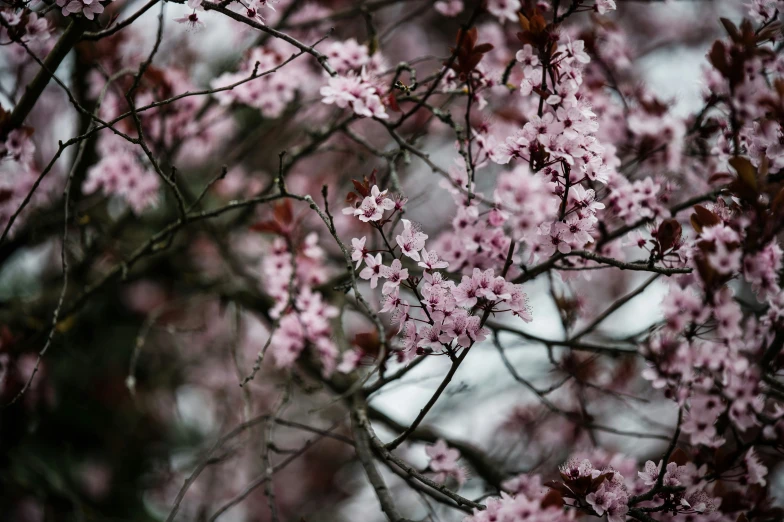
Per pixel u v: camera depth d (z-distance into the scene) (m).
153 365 5.20
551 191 2.08
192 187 4.64
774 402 2.70
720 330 1.94
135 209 3.64
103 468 4.91
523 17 2.12
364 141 3.10
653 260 2.10
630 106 3.31
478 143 2.46
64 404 4.80
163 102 2.12
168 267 4.32
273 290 3.19
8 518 4.20
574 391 3.57
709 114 3.04
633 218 2.59
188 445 5.47
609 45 3.41
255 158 5.19
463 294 1.88
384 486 2.40
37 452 4.62
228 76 3.33
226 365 5.28
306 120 4.75
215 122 3.79
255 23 2.06
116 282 3.85
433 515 2.60
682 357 1.96
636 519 2.11
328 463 6.07
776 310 2.09
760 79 2.32
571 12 2.15
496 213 2.38
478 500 2.71
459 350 2.07
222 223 4.40
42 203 3.84
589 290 4.87
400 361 2.48
